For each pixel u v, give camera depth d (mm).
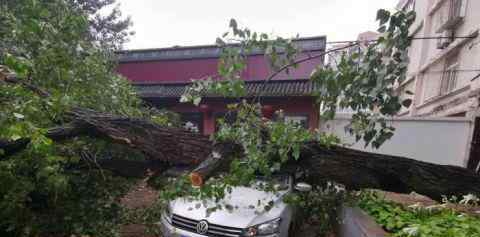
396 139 6934
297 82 8250
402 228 2494
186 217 2963
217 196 2578
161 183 3260
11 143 2297
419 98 9453
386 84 2053
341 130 6500
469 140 6023
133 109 4273
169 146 2760
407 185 2699
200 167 2562
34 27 2746
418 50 9719
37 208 3150
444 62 7734
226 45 2504
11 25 3025
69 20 3326
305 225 4031
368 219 2830
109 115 2707
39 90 2432
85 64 3469
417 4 10594
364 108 2363
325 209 3695
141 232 3662
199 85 2545
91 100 3416
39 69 2850
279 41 2480
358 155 2729
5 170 2498
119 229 3502
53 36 3045
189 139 2945
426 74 9055
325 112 2559
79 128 2486
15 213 2779
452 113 6945
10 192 2582
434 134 6574
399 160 2705
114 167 3248
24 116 1859
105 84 3910
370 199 3480
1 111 1855
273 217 2908
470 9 6473
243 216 2873
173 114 7016
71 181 3234
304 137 2436
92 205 3312
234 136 2600
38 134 1727
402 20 2027
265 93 7477
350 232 2879
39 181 2807
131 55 10945
